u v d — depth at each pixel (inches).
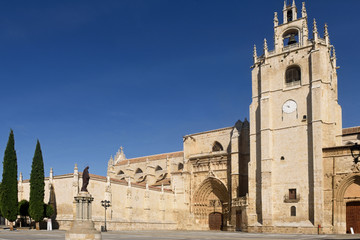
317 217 2571.4
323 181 2613.2
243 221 3043.8
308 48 2910.9
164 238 1920.5
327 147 2637.8
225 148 3762.3
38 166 2783.0
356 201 2507.4
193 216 3722.9
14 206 2684.5
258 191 2977.4
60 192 2861.7
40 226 2832.2
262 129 2992.1
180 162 4244.6
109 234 2305.6
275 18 3157.0
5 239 1708.9
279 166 2878.9
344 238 1950.1
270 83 3058.6
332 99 2812.5
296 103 2891.2
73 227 1546.5
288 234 2503.7
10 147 2800.2
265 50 3125.0
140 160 4722.0
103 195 2940.5
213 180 3673.7
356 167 2480.3
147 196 3388.3
